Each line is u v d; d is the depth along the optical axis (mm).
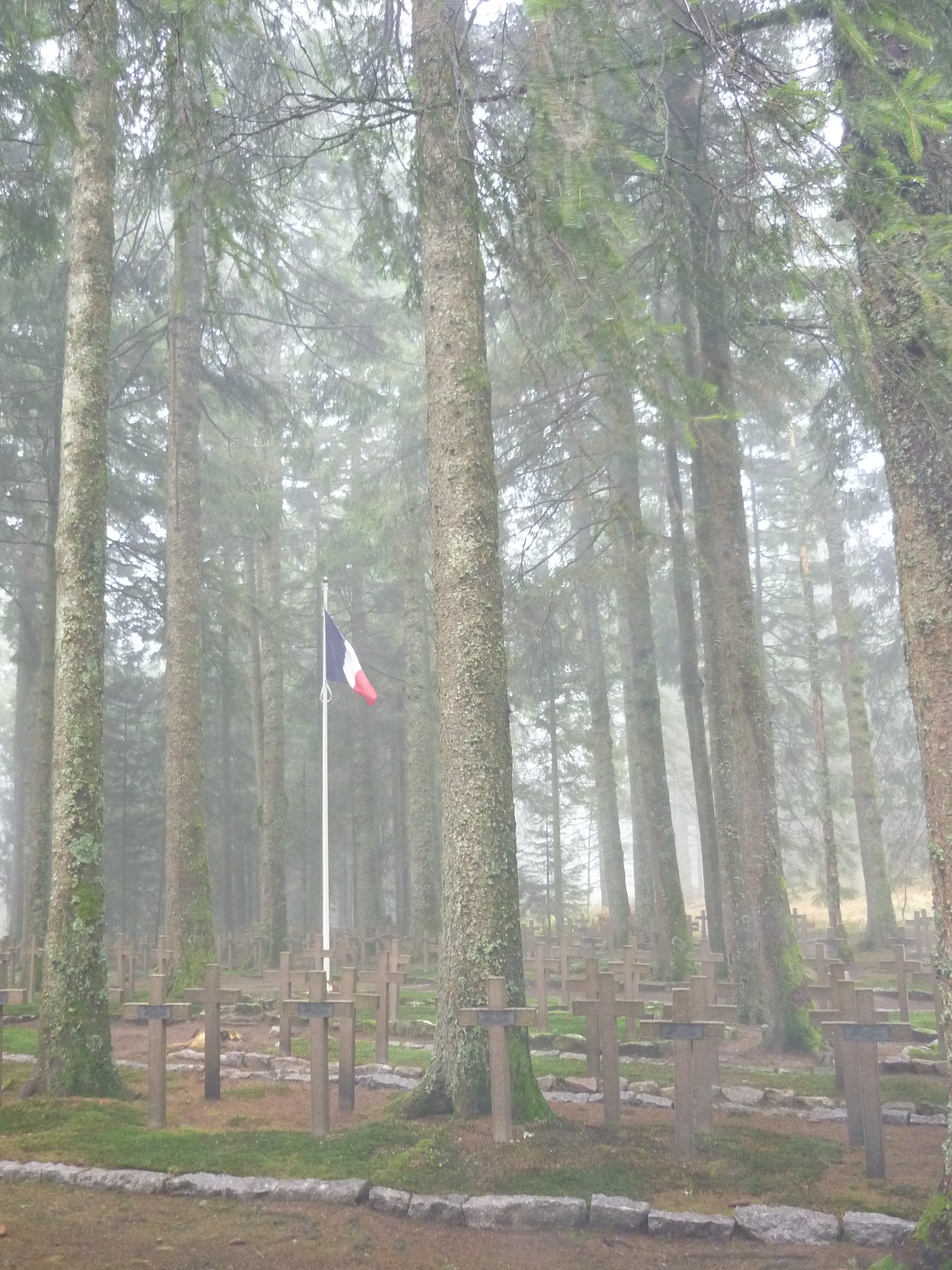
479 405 7727
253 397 18375
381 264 8297
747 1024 11961
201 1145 6371
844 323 4996
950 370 4684
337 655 13391
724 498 11531
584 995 8852
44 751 17875
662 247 8711
